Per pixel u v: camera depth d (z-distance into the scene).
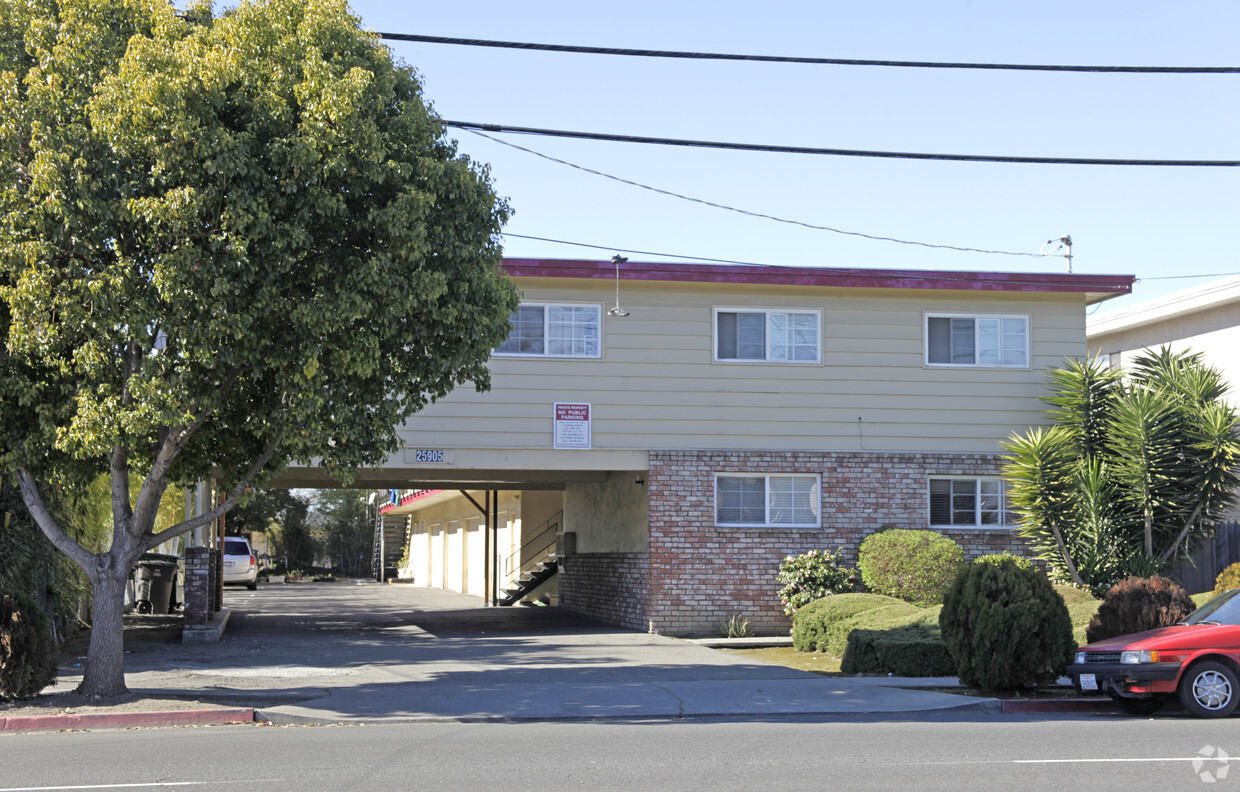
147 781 8.41
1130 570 19.55
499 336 13.51
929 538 20.36
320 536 60.94
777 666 16.25
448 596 35.75
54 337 11.48
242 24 11.99
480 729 11.37
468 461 20.39
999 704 12.99
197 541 30.52
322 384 12.24
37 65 12.06
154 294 11.52
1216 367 26.78
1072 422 21.00
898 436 21.70
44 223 11.14
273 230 11.56
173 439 12.65
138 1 12.29
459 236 13.02
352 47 12.48
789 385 21.45
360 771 8.77
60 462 13.24
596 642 19.61
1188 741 10.11
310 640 20.09
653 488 20.92
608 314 20.94
